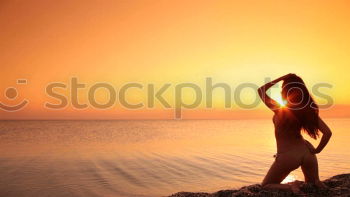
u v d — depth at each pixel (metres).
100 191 4.95
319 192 3.43
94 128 38.50
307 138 13.62
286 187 3.48
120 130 31.56
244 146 11.63
